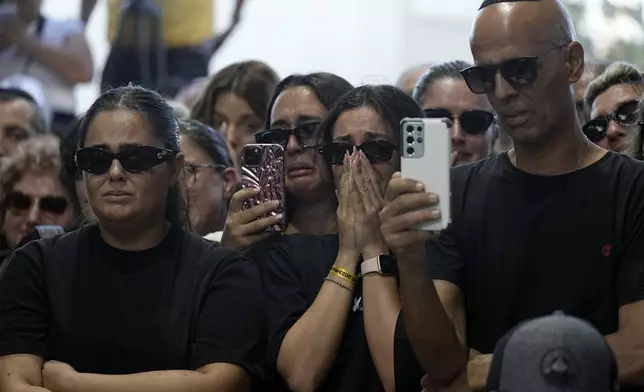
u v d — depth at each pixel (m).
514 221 4.33
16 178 6.44
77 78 9.66
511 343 3.36
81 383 4.40
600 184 4.29
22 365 4.49
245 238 5.16
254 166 5.23
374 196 4.86
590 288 4.23
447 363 4.18
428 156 4.04
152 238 4.66
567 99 4.28
